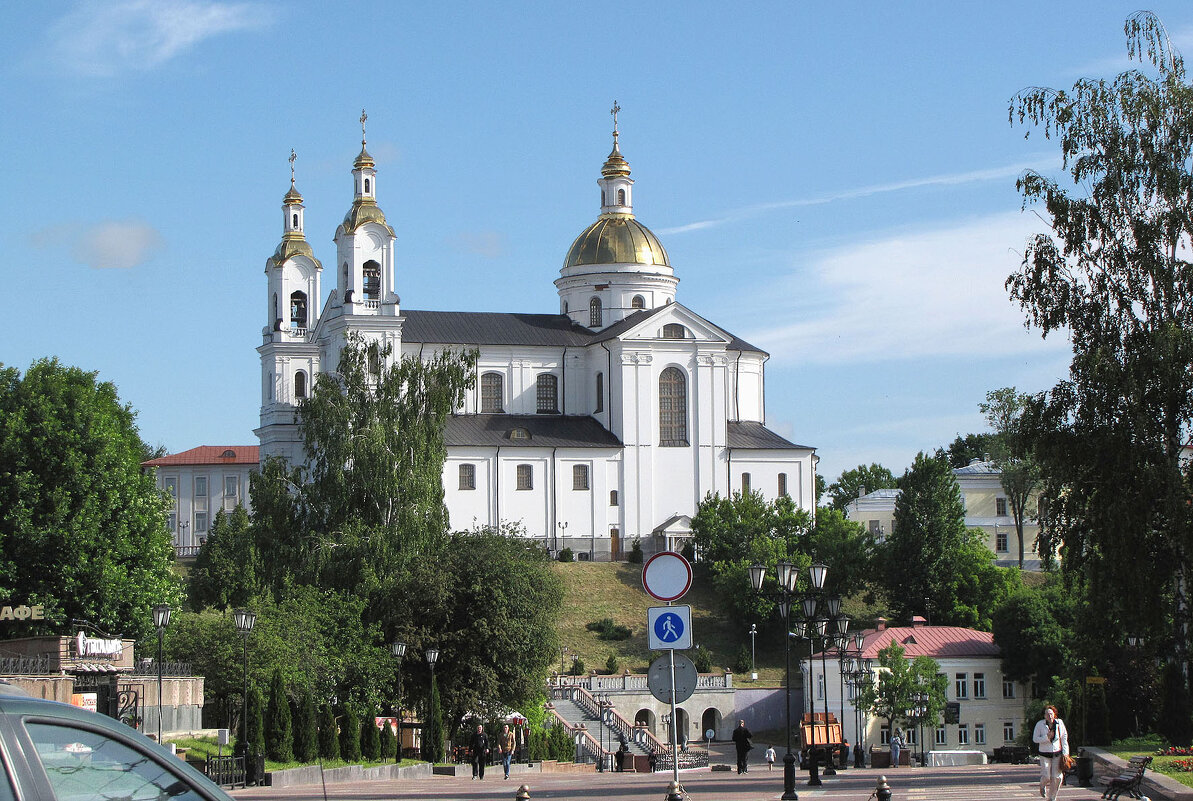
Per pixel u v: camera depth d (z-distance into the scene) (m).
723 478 144.75
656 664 29.02
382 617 89.06
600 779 64.12
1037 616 106.38
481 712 84.25
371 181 142.75
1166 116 61.22
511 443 140.50
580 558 140.88
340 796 47.44
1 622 72.00
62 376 80.12
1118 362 58.00
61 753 10.41
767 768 83.19
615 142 160.12
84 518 73.69
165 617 54.28
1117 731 62.88
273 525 102.56
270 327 151.88
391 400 107.56
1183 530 54.38
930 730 104.44
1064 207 61.09
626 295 154.25
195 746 61.03
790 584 48.66
